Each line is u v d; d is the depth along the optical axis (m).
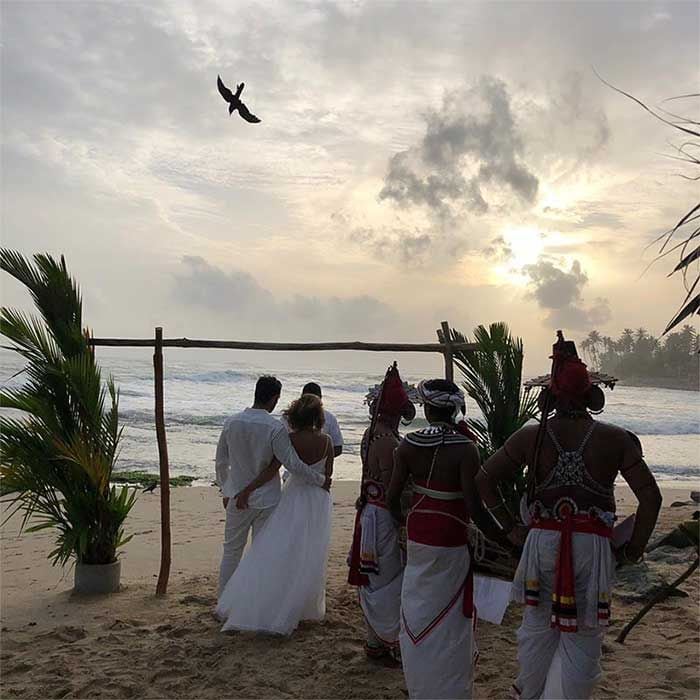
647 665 4.53
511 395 6.05
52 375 6.50
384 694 4.29
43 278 6.62
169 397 40.34
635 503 12.46
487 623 5.45
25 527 9.78
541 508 3.30
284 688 4.38
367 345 6.59
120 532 6.80
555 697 3.19
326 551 5.45
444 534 3.83
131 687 4.37
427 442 3.91
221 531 9.95
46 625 5.60
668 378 141.00
